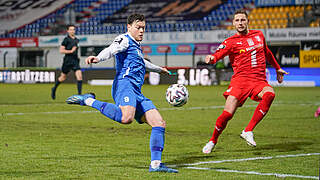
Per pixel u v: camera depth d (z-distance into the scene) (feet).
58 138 91.81
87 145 82.84
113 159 68.74
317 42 334.65
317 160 69.62
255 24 380.78
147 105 60.95
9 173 57.72
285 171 60.59
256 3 393.29
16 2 488.44
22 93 252.21
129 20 61.57
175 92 64.18
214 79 343.87
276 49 344.69
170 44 366.63
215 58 77.66
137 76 61.62
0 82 403.34
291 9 381.81
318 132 106.63
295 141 91.97
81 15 446.19
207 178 55.57
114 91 61.57
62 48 191.93
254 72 78.69
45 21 446.60
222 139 93.86
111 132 102.47
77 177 55.57
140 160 68.13
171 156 72.69
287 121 130.11
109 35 377.50
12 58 414.21
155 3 427.33
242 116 145.59
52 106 174.50
